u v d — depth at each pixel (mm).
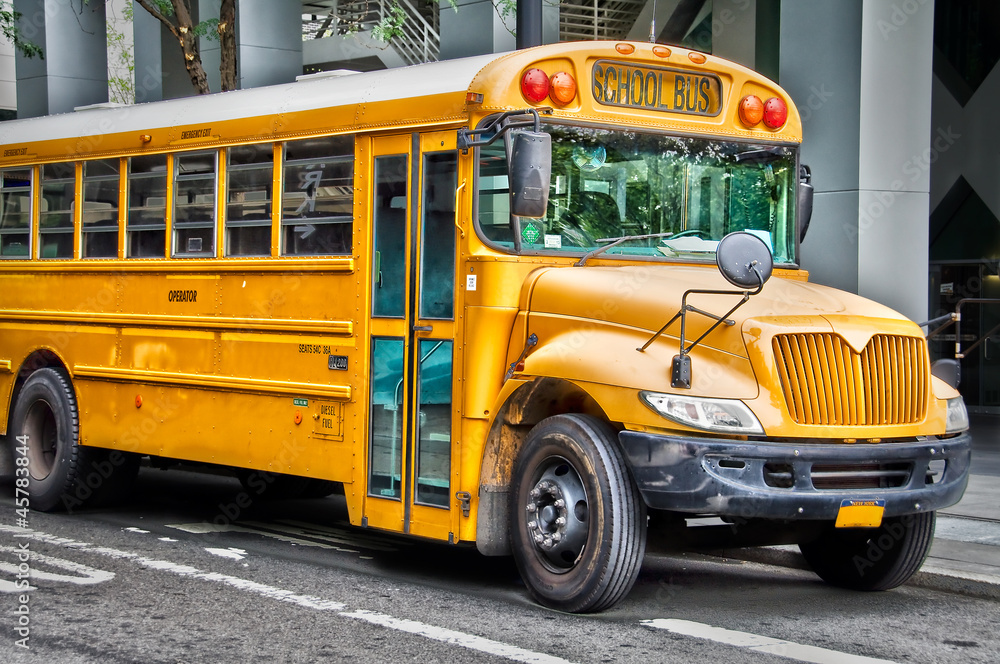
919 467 6113
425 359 6875
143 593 6539
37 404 9734
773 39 14617
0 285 10164
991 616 6359
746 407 5793
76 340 9430
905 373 6211
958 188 17125
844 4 12062
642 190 6973
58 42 19219
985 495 9766
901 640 5781
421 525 6832
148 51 19359
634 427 5887
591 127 6805
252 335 7961
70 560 7484
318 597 6488
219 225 8266
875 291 12133
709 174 7188
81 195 9438
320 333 7477
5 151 10141
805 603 6629
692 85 7164
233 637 5613
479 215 6621
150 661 5207
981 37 16625
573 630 5797
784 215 7465
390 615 6070
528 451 6348
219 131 8289
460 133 6656
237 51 16578
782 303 6191
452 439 6656
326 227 7520
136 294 8898
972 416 16781
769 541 6652
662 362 5938
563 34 17484
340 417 7332
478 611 6195
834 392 5965
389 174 7145
